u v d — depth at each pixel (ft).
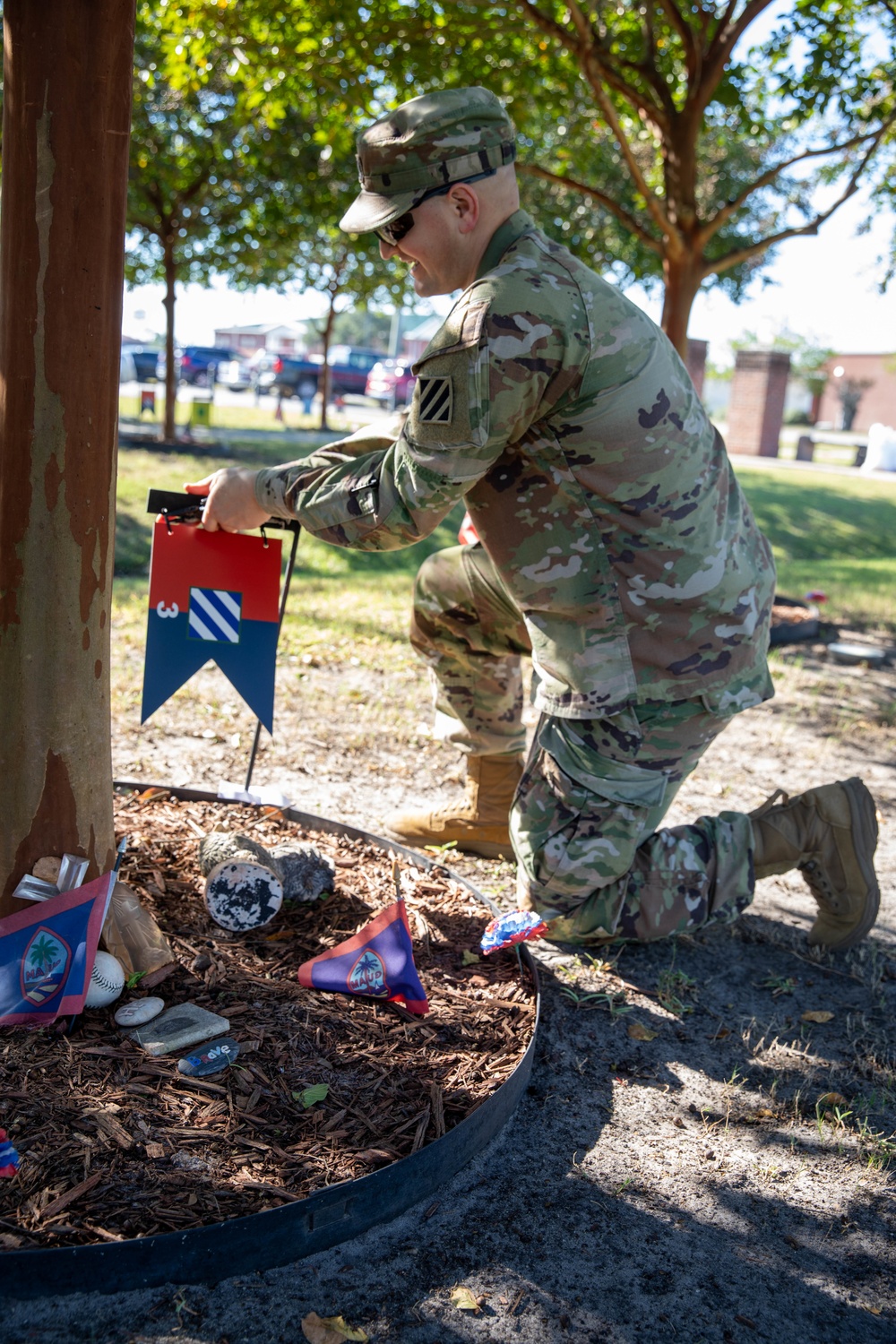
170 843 11.06
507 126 8.31
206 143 46.60
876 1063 9.28
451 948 9.96
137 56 40.16
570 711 9.27
